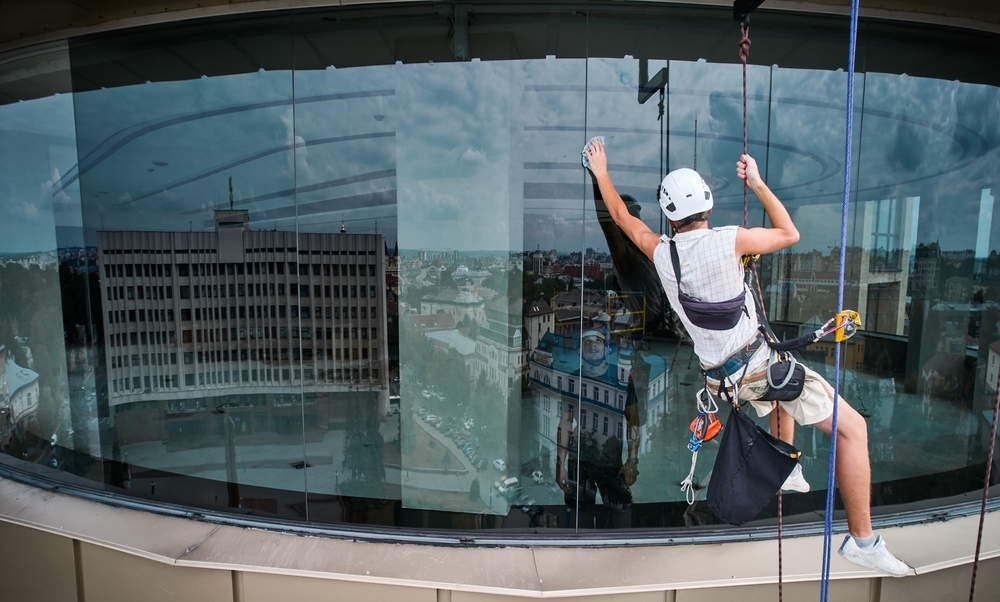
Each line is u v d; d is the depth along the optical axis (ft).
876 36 10.15
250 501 10.68
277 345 10.46
